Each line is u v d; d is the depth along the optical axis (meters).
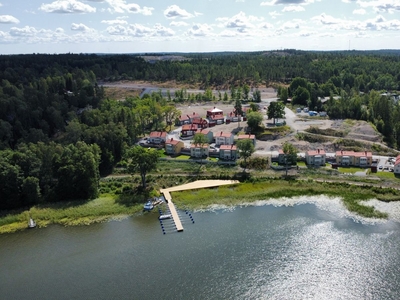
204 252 76.88
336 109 181.62
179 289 65.69
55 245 83.19
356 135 148.00
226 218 92.12
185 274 69.81
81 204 101.75
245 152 122.69
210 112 190.25
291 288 64.88
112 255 77.69
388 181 108.38
